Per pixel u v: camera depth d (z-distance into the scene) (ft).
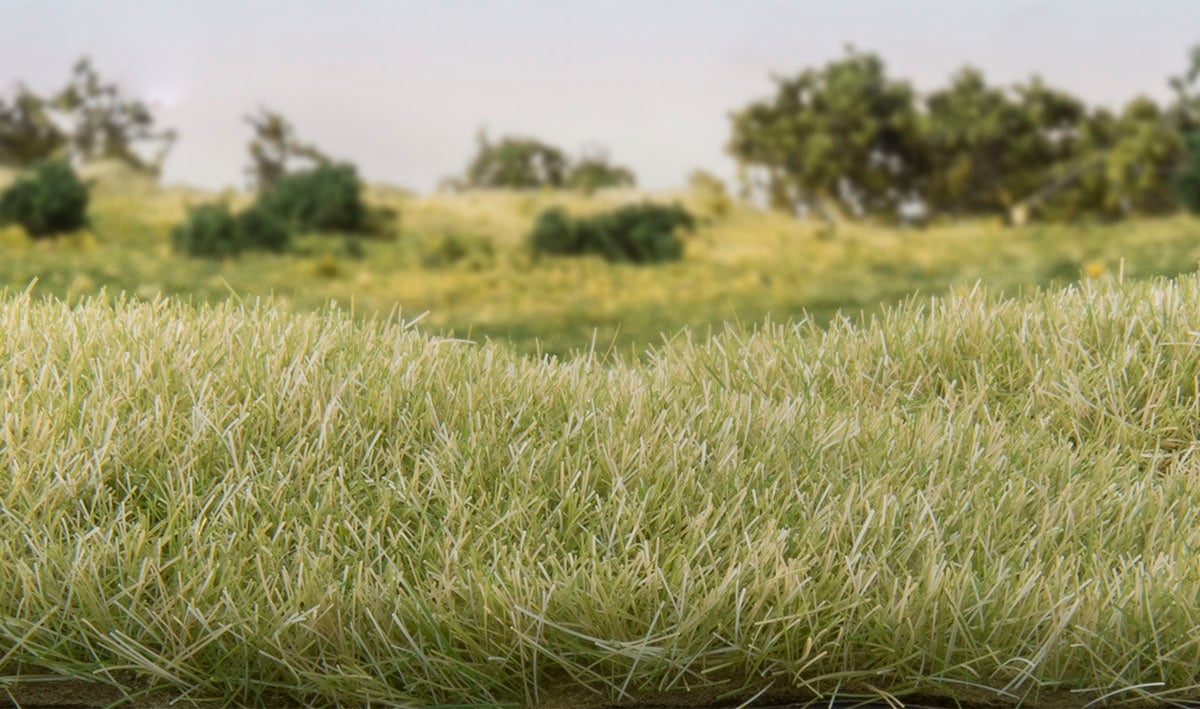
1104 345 12.30
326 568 7.37
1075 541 8.54
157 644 7.04
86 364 9.73
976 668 7.09
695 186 72.64
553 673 7.16
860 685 7.07
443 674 6.92
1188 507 9.22
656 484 8.21
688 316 49.49
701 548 7.39
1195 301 12.55
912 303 13.39
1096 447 10.73
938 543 7.79
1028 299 13.56
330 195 60.54
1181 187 63.41
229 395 9.32
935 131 68.80
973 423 11.17
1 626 6.81
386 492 8.13
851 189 71.56
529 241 61.77
